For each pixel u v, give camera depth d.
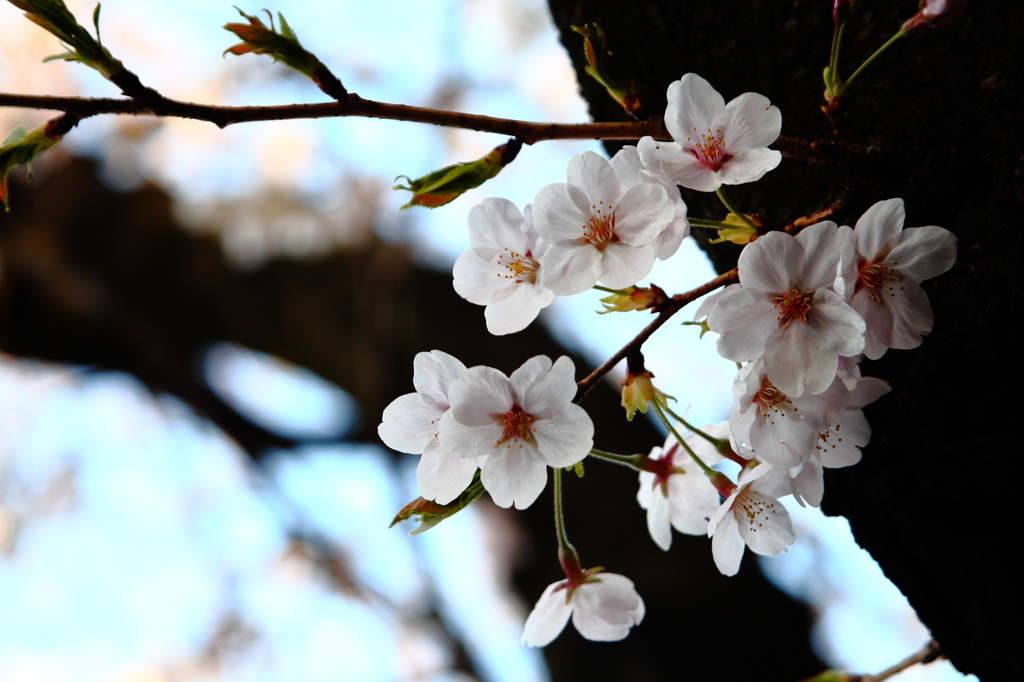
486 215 0.72
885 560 0.75
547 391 0.69
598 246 0.70
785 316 0.69
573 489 1.21
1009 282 0.71
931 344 0.71
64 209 1.72
